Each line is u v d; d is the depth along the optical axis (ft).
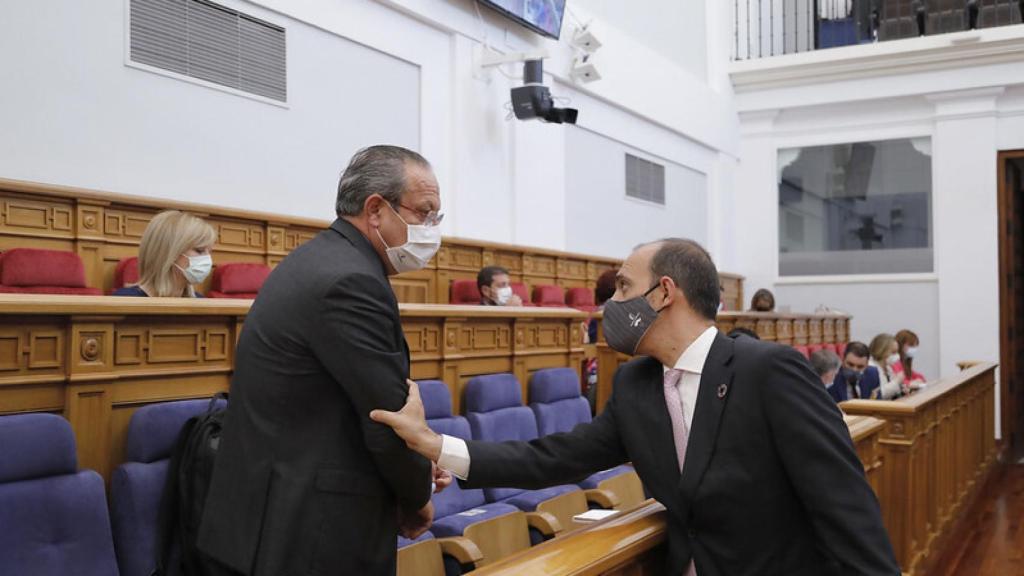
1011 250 32.32
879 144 33.81
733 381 5.31
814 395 5.17
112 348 6.48
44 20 12.84
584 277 25.34
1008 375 31.22
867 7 35.01
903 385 22.38
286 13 16.48
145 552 6.11
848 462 5.05
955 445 17.84
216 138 15.34
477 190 21.11
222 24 15.48
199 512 5.77
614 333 5.65
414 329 10.29
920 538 13.34
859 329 33.78
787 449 5.08
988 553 15.06
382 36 18.70
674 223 31.35
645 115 28.78
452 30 20.39
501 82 21.94
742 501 5.19
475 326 11.26
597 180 26.68
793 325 27.63
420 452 4.94
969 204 31.58
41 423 5.68
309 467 4.74
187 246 8.96
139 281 9.02
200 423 6.08
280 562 4.58
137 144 14.08
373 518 4.90
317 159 17.30
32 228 12.39
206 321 7.19
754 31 36.45
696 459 5.28
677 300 5.53
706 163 33.76
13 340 5.94
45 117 12.85
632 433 5.65
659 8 30.71
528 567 4.76
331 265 4.92
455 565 8.36
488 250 21.08
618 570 5.36
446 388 9.99
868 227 33.94
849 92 33.40
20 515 5.48
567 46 24.53
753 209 35.65
